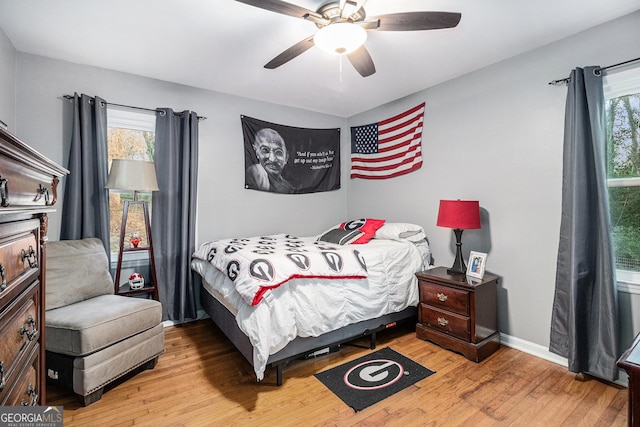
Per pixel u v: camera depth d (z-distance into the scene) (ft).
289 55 6.59
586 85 6.96
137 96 9.70
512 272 8.58
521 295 8.39
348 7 5.39
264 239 10.69
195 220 10.45
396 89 11.00
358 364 7.58
